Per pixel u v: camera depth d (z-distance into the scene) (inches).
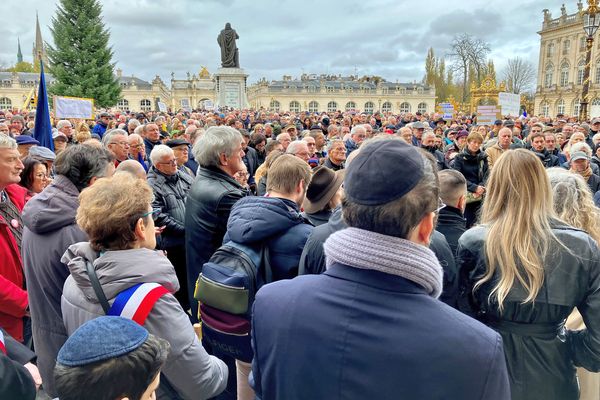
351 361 44.0
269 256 98.2
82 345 51.1
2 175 129.8
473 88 1189.7
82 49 1621.6
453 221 115.0
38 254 98.8
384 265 44.9
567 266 74.0
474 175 246.2
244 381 103.5
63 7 1614.2
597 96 2287.2
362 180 46.9
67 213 100.0
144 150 268.1
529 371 76.0
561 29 2591.0
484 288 81.8
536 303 74.9
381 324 44.0
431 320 43.7
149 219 79.4
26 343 131.5
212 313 96.0
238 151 132.9
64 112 429.4
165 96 2970.0
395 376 42.4
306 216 118.6
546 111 2691.9
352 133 325.1
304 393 46.2
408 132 343.3
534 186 78.5
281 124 588.1
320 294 48.1
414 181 45.9
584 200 98.9
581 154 222.1
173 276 77.2
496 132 468.1
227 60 1033.5
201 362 74.2
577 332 79.4
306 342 46.6
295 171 104.7
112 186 77.8
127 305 68.7
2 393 61.0
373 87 2918.3
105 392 49.6
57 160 108.8
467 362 41.8
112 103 1663.4
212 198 125.0
